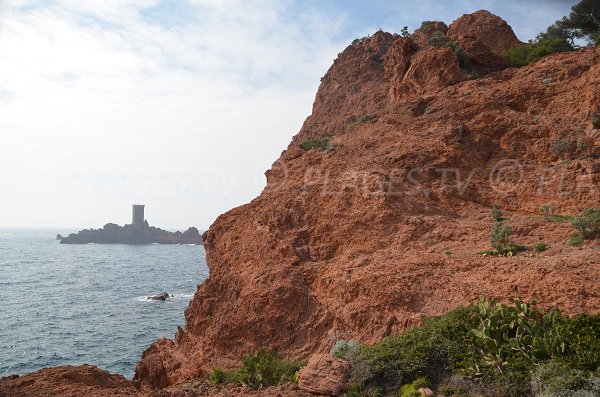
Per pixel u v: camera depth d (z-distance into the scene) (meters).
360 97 56.75
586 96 26.53
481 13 50.31
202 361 24.03
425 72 35.88
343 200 25.50
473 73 35.00
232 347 23.33
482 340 13.81
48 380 19.27
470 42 37.66
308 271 23.58
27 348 44.09
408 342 15.05
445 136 27.72
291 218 26.73
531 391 11.90
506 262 18.06
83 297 75.38
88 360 40.34
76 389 18.16
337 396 14.12
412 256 20.84
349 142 32.53
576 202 22.55
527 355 12.84
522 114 27.86
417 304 18.09
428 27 53.81
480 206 24.72
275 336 22.09
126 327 52.72
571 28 48.84
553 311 14.25
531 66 32.47
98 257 173.62
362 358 14.91
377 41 65.38
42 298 74.38
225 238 30.00
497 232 20.28
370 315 19.12
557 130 25.66
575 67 28.73
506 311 14.41
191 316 28.41
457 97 31.48
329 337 20.25
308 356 20.53
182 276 107.88
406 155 27.12
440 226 22.61
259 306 23.08
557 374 11.66
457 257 19.72
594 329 12.82
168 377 26.41
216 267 28.45
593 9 46.34
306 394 14.68
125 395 17.56
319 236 25.00
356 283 20.44
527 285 16.08
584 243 18.83
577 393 10.82
